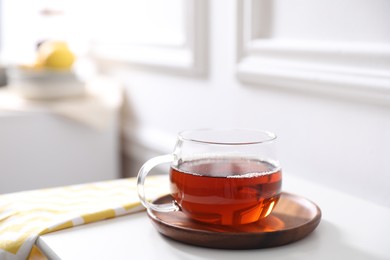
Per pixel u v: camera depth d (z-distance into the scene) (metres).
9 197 0.86
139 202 0.81
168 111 1.38
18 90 1.49
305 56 0.99
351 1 0.92
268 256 0.69
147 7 1.43
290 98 1.04
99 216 0.78
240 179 0.70
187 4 1.22
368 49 0.89
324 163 0.99
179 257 0.69
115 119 1.50
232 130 0.79
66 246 0.71
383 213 0.82
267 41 1.06
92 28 1.70
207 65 1.21
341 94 0.94
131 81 1.54
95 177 1.50
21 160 1.40
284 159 1.06
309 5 0.99
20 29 1.91
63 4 1.75
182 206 0.73
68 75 1.48
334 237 0.74
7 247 0.74
